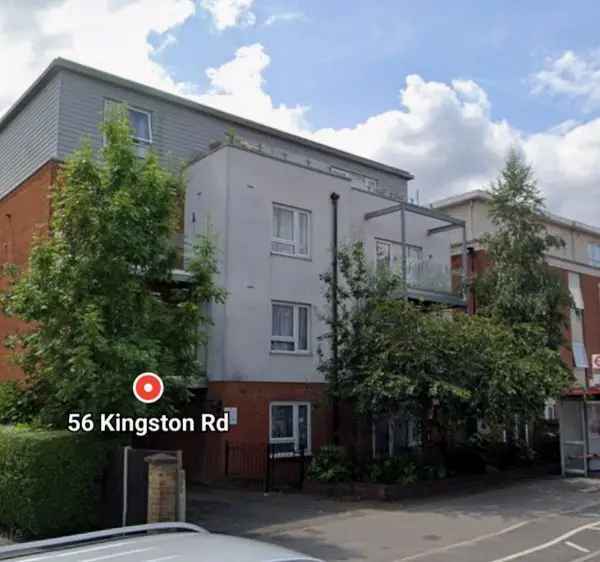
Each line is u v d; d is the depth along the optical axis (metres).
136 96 19.20
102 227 10.15
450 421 15.57
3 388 11.54
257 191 18.00
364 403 14.64
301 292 18.56
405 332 14.50
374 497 13.77
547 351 17.61
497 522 11.33
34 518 9.46
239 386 16.88
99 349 9.51
